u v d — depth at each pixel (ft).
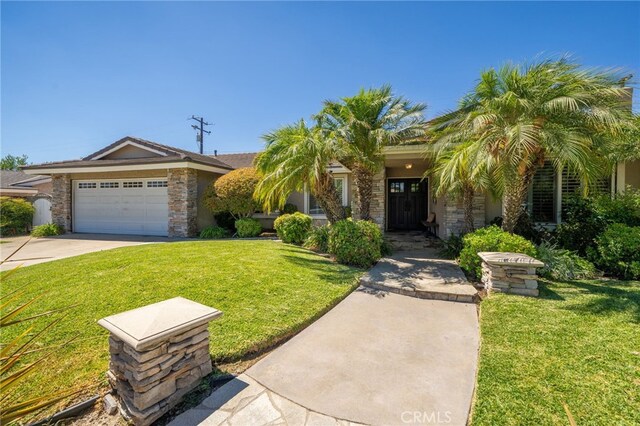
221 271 20.75
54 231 48.78
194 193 46.09
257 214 51.67
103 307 14.99
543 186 32.30
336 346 12.44
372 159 30.30
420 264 25.34
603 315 14.16
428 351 11.99
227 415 8.54
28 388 9.29
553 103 19.57
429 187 46.73
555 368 10.00
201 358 9.84
